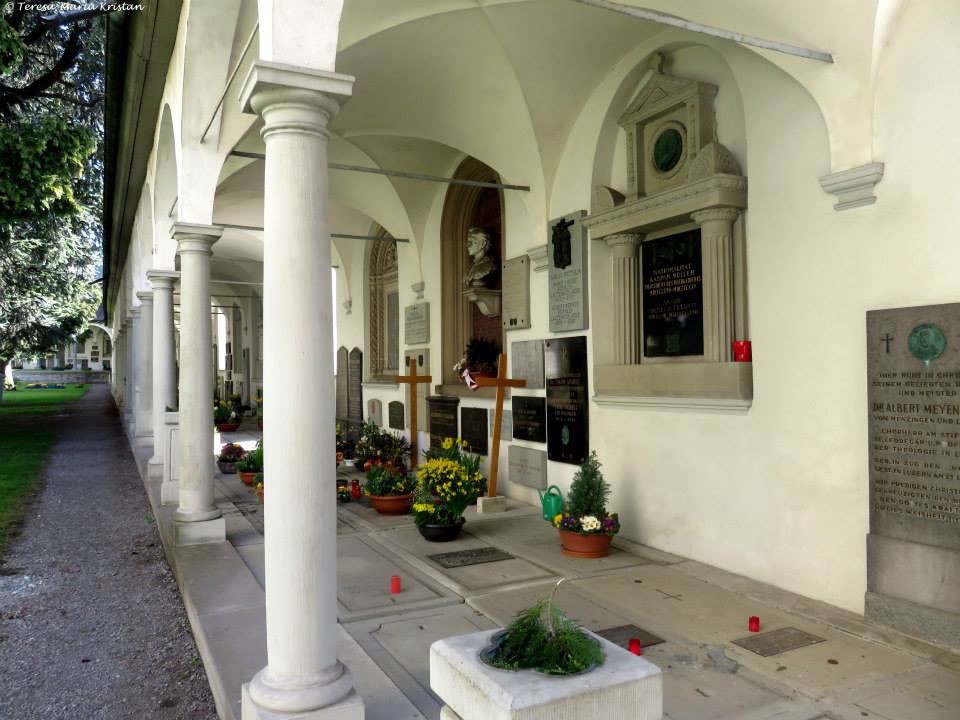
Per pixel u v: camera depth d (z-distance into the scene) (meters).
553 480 8.33
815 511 5.15
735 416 5.84
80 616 5.63
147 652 4.89
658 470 6.67
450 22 6.79
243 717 3.22
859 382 4.85
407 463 11.50
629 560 6.30
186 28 5.67
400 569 6.16
